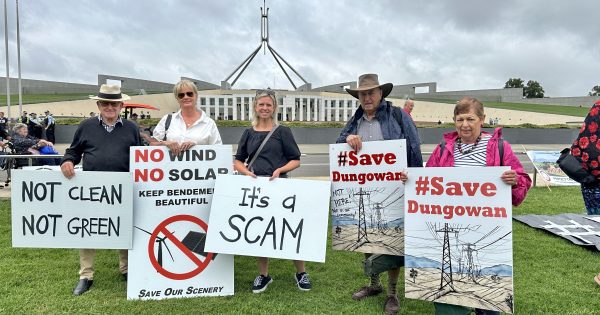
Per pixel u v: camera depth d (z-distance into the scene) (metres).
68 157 3.25
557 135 26.39
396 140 2.99
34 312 2.94
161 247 3.29
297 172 11.28
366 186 3.09
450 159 2.73
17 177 3.13
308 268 3.99
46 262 4.00
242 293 3.36
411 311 3.07
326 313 3.01
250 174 3.24
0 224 5.31
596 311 3.07
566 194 8.24
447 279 2.62
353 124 3.33
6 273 3.67
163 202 3.30
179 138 3.40
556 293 3.39
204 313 2.99
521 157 16.75
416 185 2.70
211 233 3.15
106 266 3.95
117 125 3.39
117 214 3.21
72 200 3.19
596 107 4.24
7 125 16.30
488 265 2.51
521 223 5.67
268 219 3.17
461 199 2.57
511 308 2.45
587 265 4.05
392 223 3.03
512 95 61.34
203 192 3.36
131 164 3.27
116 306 3.07
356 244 3.13
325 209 3.15
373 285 3.34
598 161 4.31
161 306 3.08
